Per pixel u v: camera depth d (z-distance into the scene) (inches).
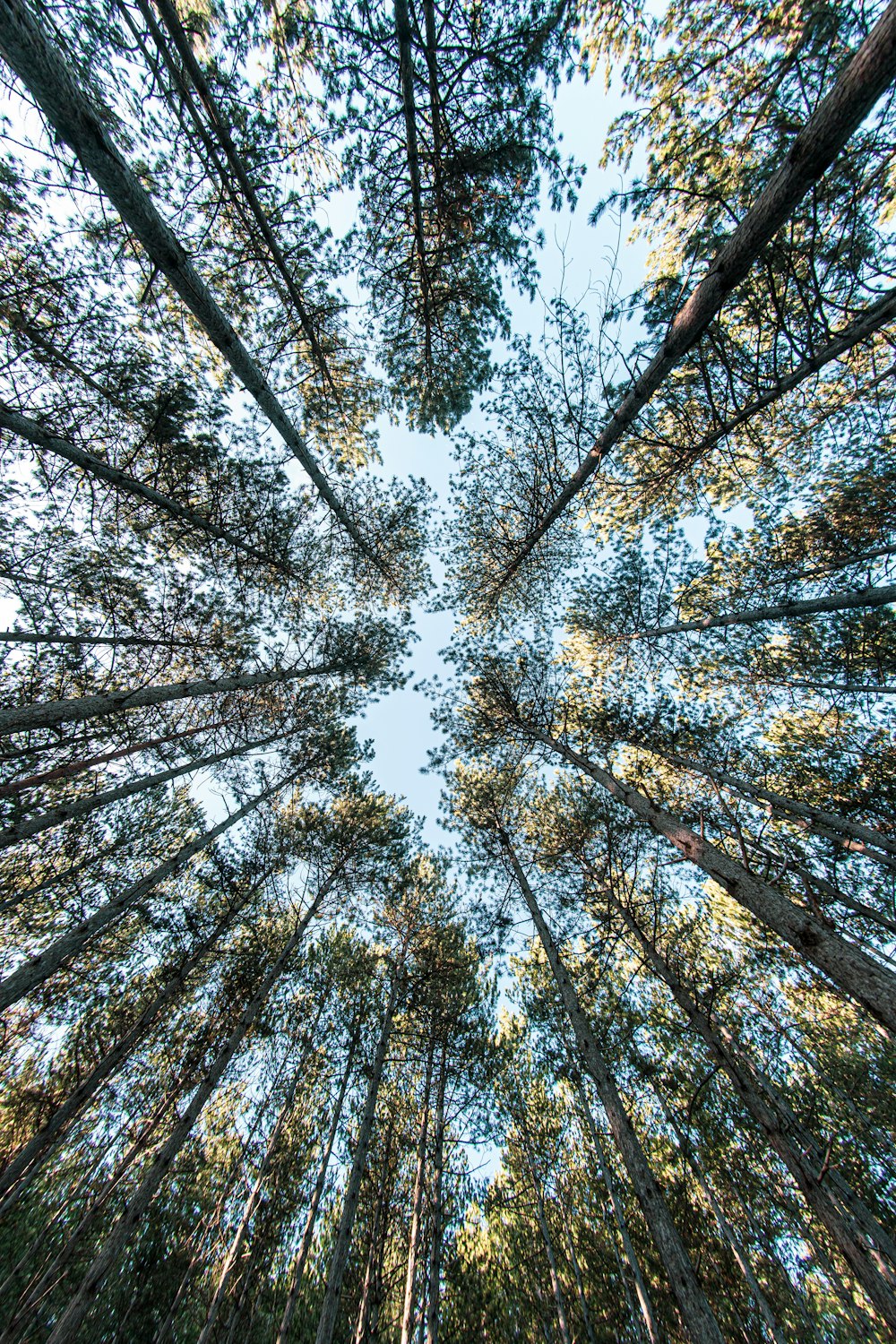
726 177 242.1
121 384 273.0
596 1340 404.8
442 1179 394.6
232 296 289.9
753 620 319.3
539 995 446.3
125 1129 375.6
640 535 370.9
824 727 371.6
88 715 265.1
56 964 260.4
